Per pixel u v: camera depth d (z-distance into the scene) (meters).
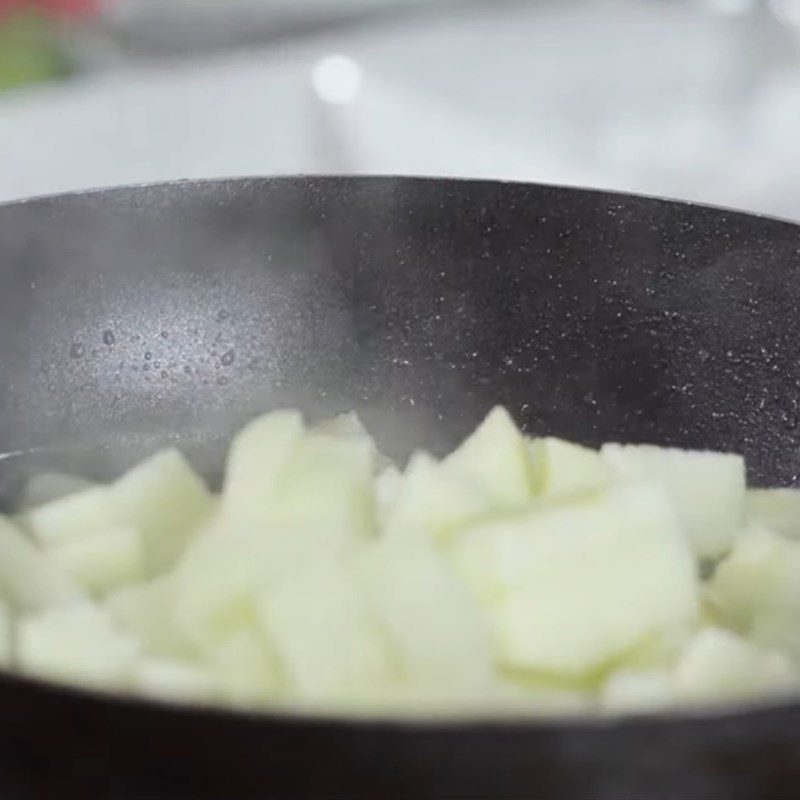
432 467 0.40
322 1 0.66
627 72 0.63
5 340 0.44
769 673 0.38
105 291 0.44
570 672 0.38
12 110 0.57
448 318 0.45
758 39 0.65
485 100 0.60
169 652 0.38
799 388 0.44
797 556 0.41
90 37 0.63
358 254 0.44
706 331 0.44
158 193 0.44
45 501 0.43
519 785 0.33
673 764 0.33
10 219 0.43
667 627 0.39
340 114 0.59
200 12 0.65
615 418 0.45
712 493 0.43
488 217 0.44
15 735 0.34
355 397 0.45
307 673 0.37
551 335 0.45
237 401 0.45
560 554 0.39
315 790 0.33
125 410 0.44
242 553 0.38
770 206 0.58
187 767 0.33
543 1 0.69
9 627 0.37
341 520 0.40
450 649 0.37
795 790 0.34
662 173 0.58
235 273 0.44
